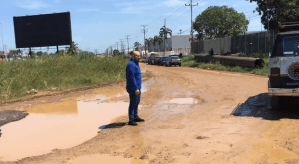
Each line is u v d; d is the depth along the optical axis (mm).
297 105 7188
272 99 6477
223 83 13430
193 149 4305
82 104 9539
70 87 14375
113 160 4059
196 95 10195
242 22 64438
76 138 5457
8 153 4695
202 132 5277
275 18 35344
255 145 4332
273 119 5938
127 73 6227
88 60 21125
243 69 22094
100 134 5641
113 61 21031
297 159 3680
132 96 6246
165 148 4445
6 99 10953
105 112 7977
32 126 6605
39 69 15867
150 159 4000
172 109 7848
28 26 49031
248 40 31234
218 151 4145
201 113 7078
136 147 4609
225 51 37688
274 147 4191
